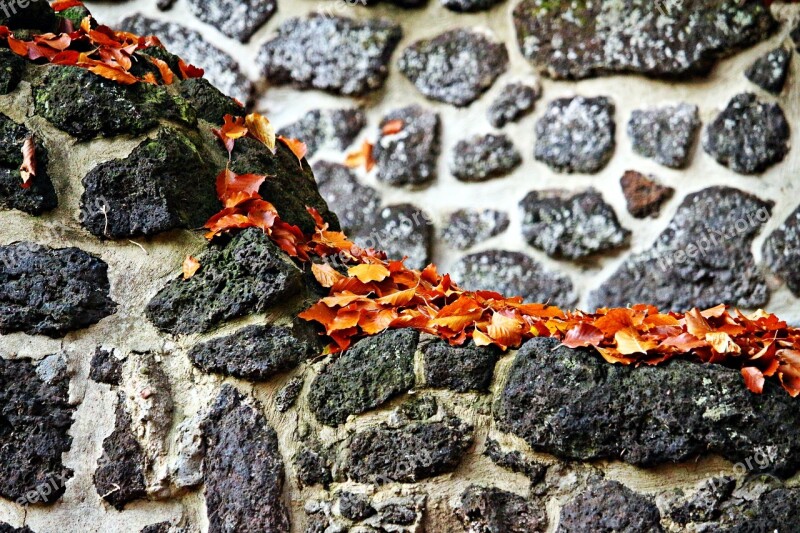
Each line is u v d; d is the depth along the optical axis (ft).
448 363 13.11
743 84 18.66
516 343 13.23
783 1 18.51
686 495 12.79
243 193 13.83
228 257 13.56
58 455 13.29
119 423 13.30
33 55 13.91
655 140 18.80
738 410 12.82
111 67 13.80
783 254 18.35
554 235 18.94
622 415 12.86
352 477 13.07
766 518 12.71
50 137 13.71
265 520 13.00
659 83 18.88
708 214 18.57
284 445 13.16
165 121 13.82
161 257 13.60
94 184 13.61
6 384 13.38
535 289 18.95
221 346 13.33
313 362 13.34
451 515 12.94
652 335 13.19
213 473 13.16
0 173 13.62
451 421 13.05
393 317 13.44
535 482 12.94
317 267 13.79
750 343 13.20
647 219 18.76
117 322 13.48
